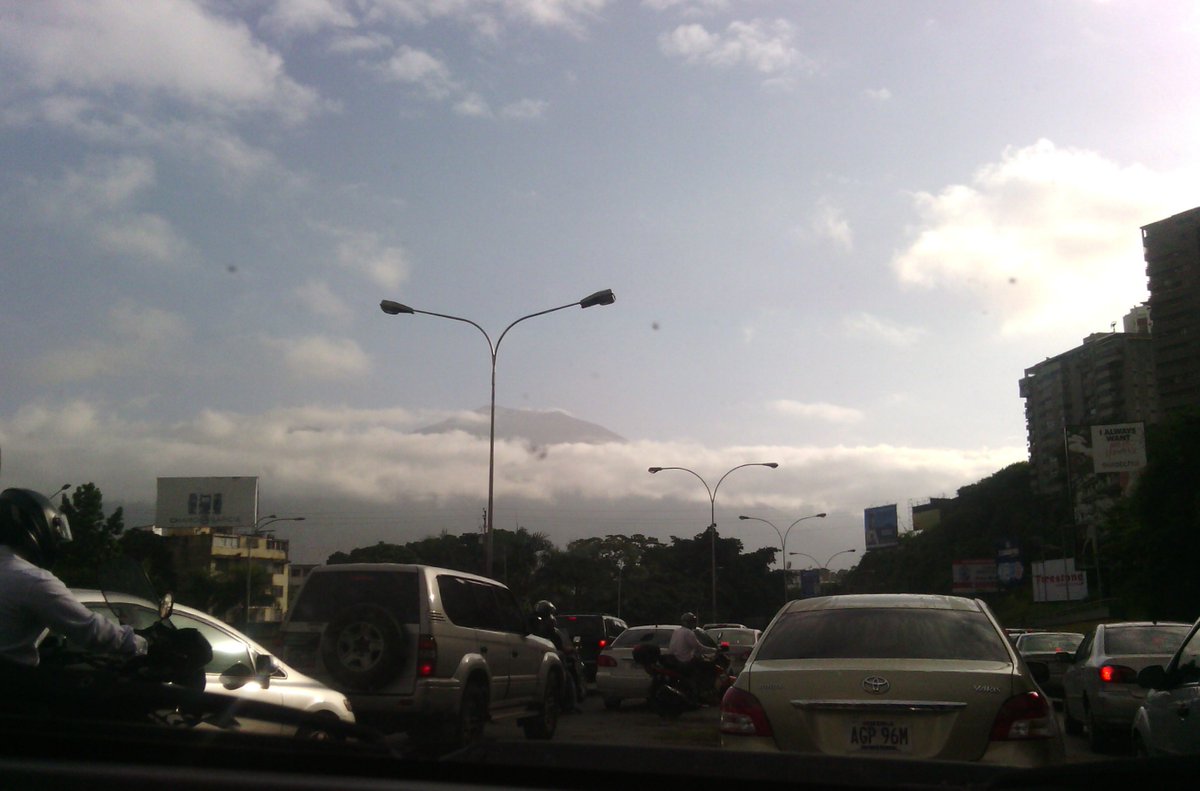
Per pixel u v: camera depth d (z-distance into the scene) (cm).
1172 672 692
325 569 1088
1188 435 4041
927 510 13725
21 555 436
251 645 796
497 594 1254
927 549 11356
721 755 359
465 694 1086
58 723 278
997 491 10650
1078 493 6812
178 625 745
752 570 9194
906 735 523
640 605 7631
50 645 504
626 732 1420
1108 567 5362
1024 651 2156
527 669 1266
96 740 256
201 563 8188
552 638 1756
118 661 453
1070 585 6756
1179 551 3950
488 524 3009
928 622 616
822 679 543
